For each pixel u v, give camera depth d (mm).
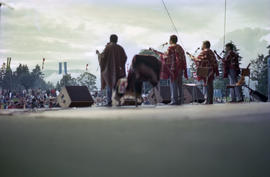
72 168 1455
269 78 12688
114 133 1696
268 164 1345
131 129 1792
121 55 7941
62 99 9445
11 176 1770
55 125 2262
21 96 20984
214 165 1156
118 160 1296
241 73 9969
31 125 2324
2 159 1894
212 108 4551
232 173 1197
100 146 1463
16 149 1871
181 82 8523
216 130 1644
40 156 1688
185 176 1135
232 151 1261
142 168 1197
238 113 3006
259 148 1350
